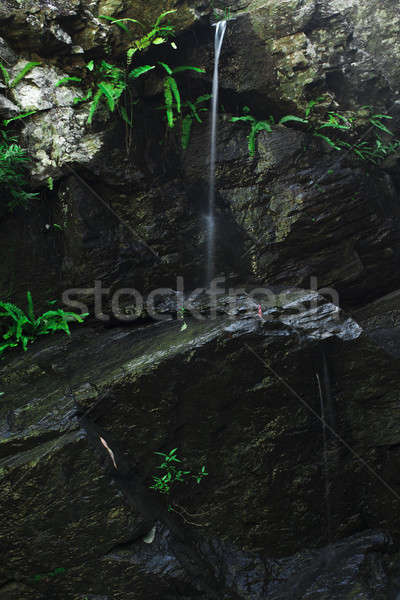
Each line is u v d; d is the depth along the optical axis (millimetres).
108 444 3896
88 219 4789
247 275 5301
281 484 4188
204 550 4020
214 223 5277
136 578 3672
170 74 5062
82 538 3662
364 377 4281
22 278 4801
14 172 4562
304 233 5340
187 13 5078
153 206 5027
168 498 4055
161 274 5008
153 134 5195
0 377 4363
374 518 4355
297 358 4152
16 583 3639
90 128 4844
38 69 4770
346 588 3879
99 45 4914
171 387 4000
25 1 4648
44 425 3775
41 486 3609
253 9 5445
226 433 4133
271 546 4168
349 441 4316
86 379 4066
